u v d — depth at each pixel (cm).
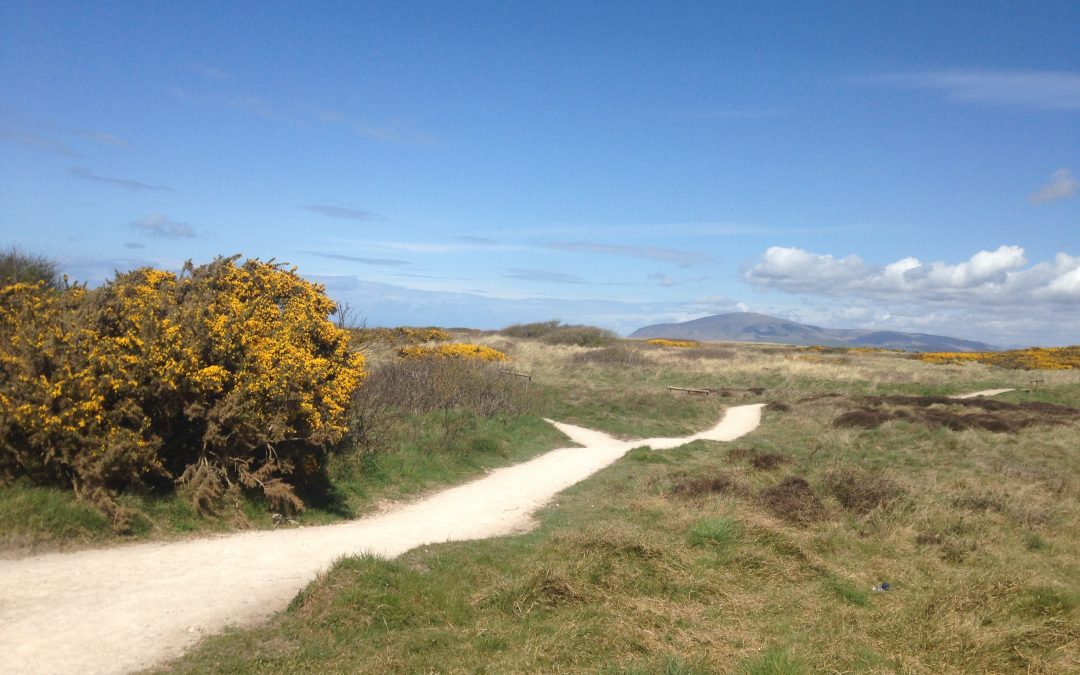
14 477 840
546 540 891
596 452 1773
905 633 629
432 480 1314
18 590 659
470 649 579
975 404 2766
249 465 1007
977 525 1052
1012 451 1794
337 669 545
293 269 1337
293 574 766
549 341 5075
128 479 893
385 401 1702
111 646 564
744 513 1022
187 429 982
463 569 764
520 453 1680
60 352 867
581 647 578
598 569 739
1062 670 562
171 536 869
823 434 2077
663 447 1919
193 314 988
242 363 986
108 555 781
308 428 1050
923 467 1602
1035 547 996
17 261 1469
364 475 1217
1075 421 2331
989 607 679
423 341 3797
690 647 580
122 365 880
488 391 2123
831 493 1233
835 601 720
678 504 1112
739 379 3750
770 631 625
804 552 854
